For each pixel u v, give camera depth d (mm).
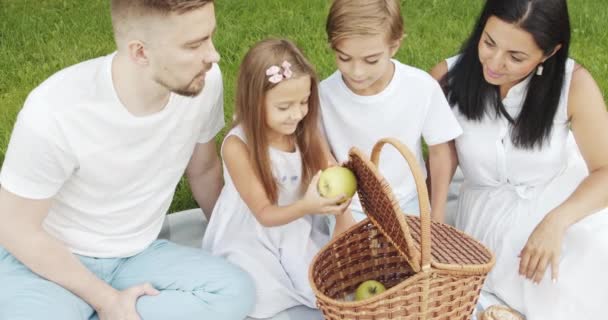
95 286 2545
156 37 2291
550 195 2928
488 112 2895
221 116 2939
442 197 3086
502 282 2887
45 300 2465
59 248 2521
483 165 2994
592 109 2783
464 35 5145
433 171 3096
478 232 3023
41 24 5242
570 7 5422
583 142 2838
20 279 2510
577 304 2658
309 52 4895
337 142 3062
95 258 2701
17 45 5008
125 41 2352
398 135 3004
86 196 2584
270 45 2627
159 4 2229
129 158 2547
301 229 3035
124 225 2701
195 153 3023
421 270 2328
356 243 2756
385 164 3055
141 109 2486
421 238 2283
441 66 3117
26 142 2377
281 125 2689
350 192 2629
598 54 4887
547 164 2926
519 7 2525
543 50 2584
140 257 2768
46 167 2412
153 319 2564
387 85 2918
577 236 2707
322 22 5277
